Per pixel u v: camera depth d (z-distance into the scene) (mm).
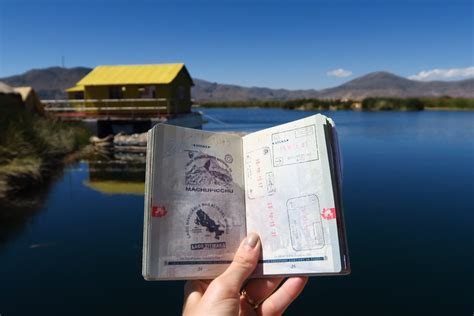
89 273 4500
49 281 4301
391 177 9773
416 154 13391
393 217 6500
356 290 4047
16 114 12266
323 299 3887
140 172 10992
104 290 4113
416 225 6070
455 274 4352
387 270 4484
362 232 5773
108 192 8555
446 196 7855
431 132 20891
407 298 3867
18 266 4680
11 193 8039
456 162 11727
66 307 3768
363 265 4637
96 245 5359
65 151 13172
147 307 3781
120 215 6805
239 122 28562
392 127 24078
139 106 17344
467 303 3736
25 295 3992
